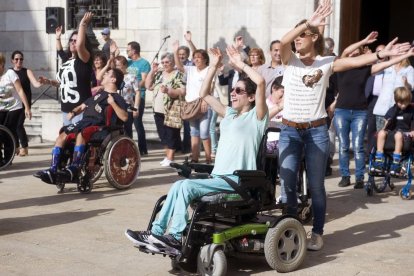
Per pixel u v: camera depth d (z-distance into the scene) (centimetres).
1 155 1109
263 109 602
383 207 855
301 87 630
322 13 607
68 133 912
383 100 1140
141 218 771
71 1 1822
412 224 770
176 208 561
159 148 1409
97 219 764
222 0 1569
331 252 656
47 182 887
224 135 612
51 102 1645
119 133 935
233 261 624
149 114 1529
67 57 1068
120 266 602
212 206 565
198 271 572
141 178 1038
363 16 2017
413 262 627
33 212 797
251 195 603
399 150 895
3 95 1195
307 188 764
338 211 831
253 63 951
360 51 1010
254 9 1544
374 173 911
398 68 1131
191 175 610
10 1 1884
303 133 636
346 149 983
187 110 1090
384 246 679
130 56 1269
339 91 976
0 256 624
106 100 929
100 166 934
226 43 1570
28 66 1881
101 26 1788
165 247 552
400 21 2038
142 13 1720
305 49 621
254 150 604
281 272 591
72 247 655
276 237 581
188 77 1105
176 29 1612
